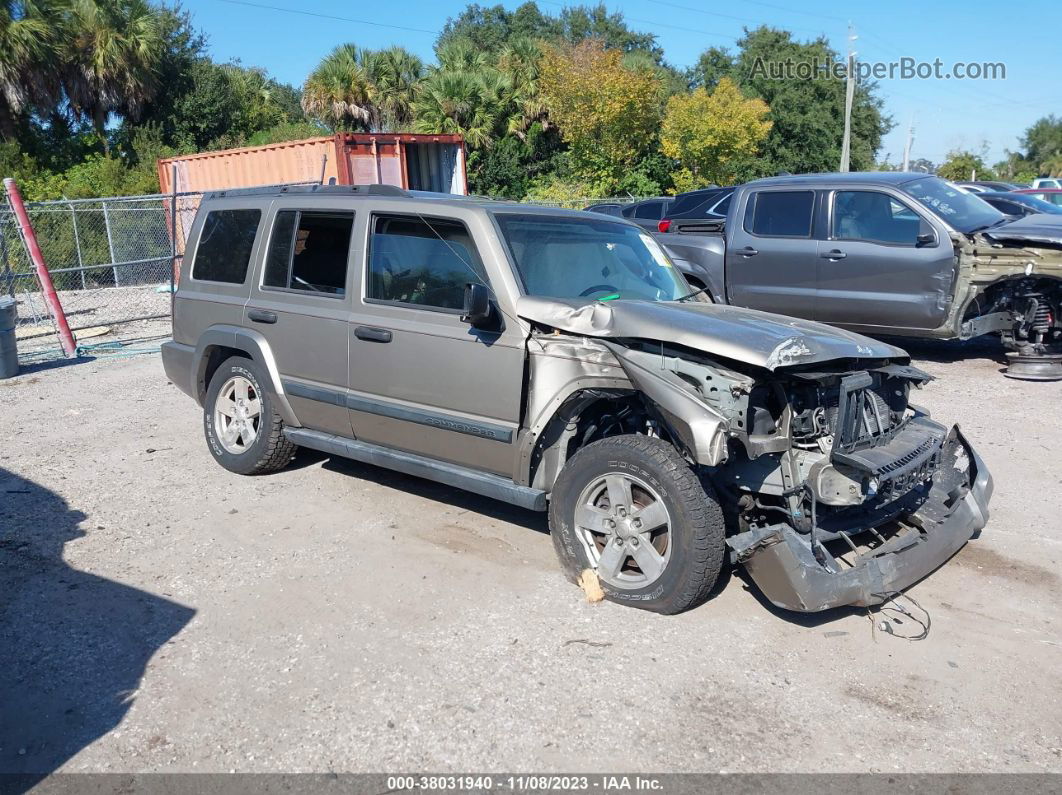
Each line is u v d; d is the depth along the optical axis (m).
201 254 6.39
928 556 4.19
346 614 4.21
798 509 3.96
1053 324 8.74
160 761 3.18
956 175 50.91
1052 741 3.25
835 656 3.83
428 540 5.06
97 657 3.86
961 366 9.42
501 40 64.38
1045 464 6.24
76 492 5.96
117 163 27.59
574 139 31.53
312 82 35.19
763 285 9.87
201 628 4.10
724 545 3.98
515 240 4.78
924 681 3.64
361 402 5.18
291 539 5.10
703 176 32.66
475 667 3.75
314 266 5.54
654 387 3.93
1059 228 8.34
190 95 34.28
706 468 4.08
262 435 5.92
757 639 3.96
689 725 3.36
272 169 18.72
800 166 42.56
